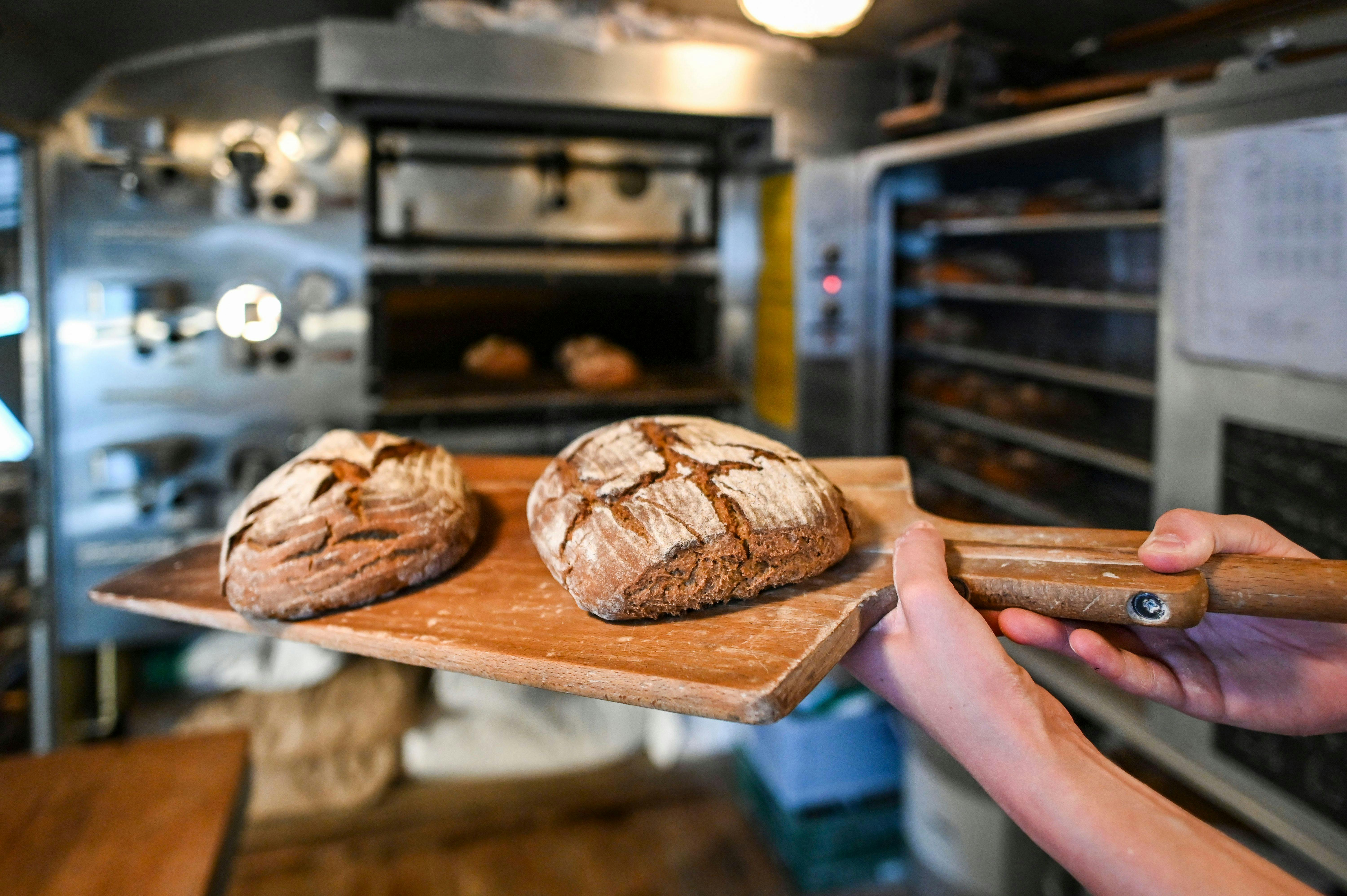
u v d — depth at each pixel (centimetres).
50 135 171
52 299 176
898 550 66
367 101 185
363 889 177
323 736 194
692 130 213
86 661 196
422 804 196
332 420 198
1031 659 164
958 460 212
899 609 71
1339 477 107
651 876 181
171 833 92
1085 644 65
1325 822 112
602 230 220
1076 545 73
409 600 76
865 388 218
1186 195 126
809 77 199
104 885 84
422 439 207
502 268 211
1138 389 156
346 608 75
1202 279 125
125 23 163
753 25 198
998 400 202
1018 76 177
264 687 204
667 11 193
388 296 218
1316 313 108
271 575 74
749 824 198
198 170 183
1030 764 52
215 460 192
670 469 78
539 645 66
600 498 76
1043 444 183
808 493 77
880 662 65
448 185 205
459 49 179
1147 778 151
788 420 220
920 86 208
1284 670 68
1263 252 114
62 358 179
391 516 78
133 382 184
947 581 61
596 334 248
